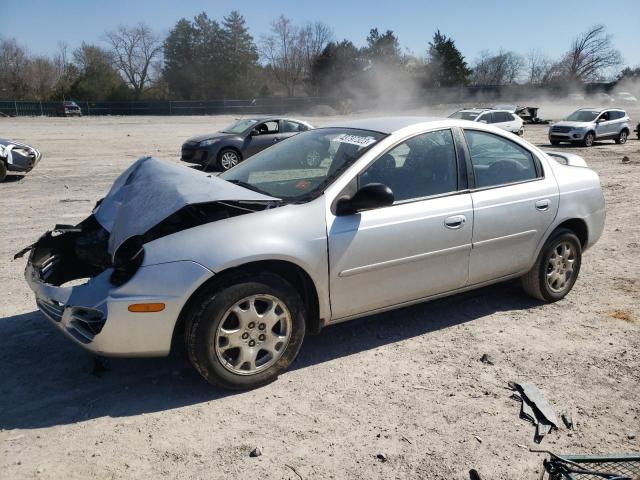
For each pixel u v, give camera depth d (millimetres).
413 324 4547
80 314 3322
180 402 3387
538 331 4430
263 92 77500
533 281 4859
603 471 2781
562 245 4902
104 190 11406
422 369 3816
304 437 3061
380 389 3555
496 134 4578
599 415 3311
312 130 4785
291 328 3574
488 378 3705
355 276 3748
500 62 85375
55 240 4227
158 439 3027
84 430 3100
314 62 79625
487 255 4367
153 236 3414
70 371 3744
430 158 4148
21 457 2865
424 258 4008
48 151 19594
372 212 3807
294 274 3688
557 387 3604
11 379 3635
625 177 13516
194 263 3227
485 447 3006
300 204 3631
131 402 3385
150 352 3279
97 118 49625
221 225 3379
